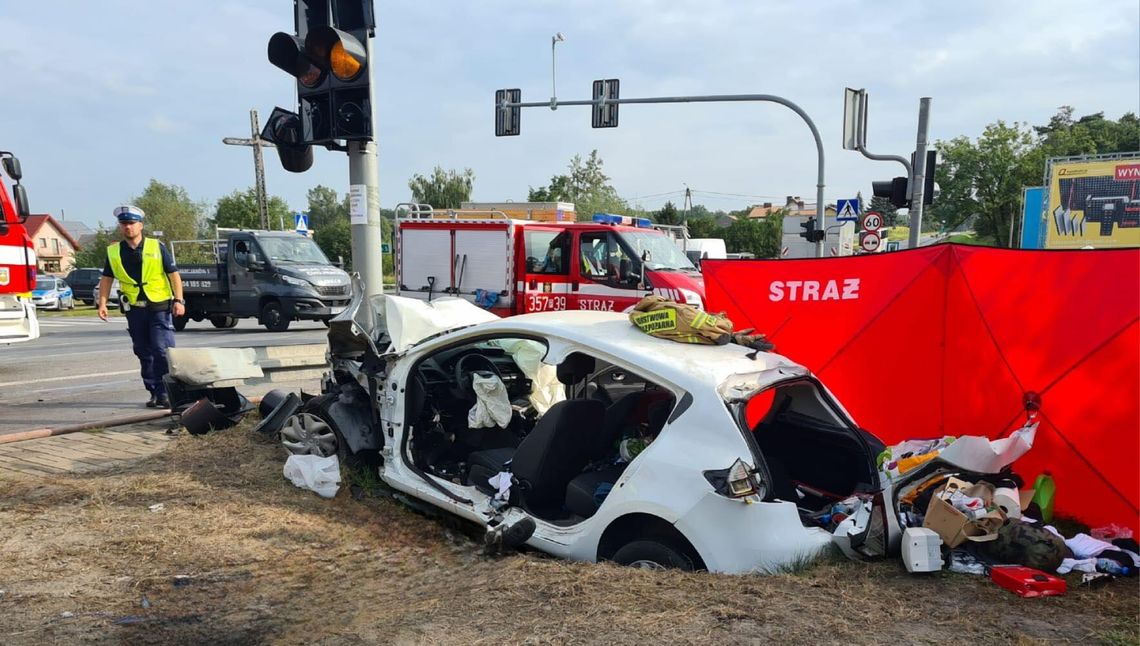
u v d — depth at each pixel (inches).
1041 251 194.7
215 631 129.6
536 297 502.0
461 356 219.0
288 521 187.8
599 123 776.9
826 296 244.2
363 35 259.9
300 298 705.0
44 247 3198.8
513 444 208.5
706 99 730.2
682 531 140.9
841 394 243.8
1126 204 871.1
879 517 143.2
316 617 134.6
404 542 181.2
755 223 2815.0
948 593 131.6
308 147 286.2
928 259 220.8
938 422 222.8
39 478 214.8
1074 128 2098.9
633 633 114.9
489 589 138.5
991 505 149.2
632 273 470.3
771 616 119.0
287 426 236.5
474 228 520.4
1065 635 117.0
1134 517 180.1
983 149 1839.3
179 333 753.0
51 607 138.4
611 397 206.2
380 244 281.1
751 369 158.9
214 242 826.8
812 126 708.0
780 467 171.8
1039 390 195.5
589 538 154.9
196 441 254.4
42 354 569.0
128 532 176.4
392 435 204.4
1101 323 183.8
